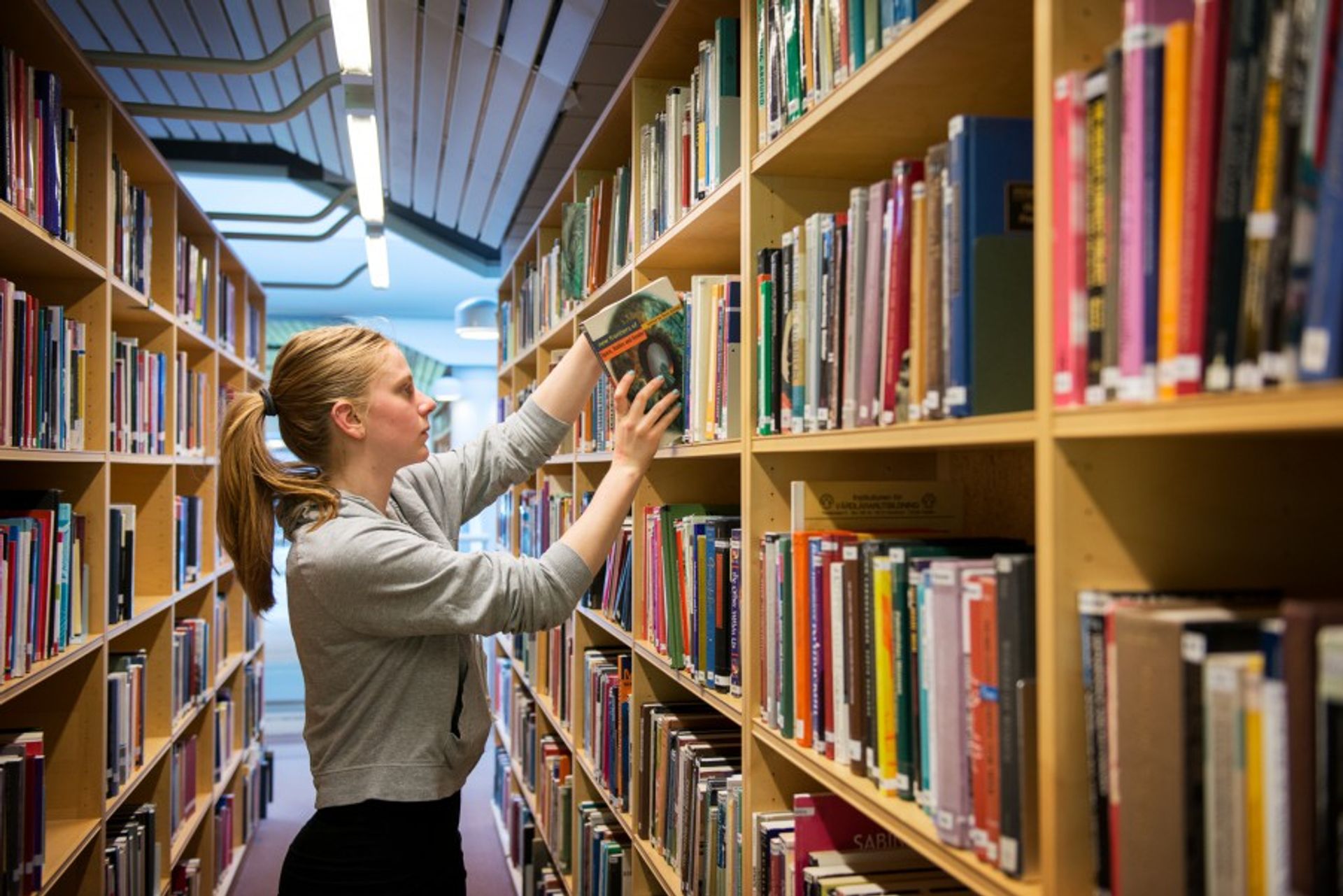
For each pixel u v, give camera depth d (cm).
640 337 179
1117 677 77
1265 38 66
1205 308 69
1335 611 62
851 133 136
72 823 235
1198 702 71
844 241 126
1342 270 59
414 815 163
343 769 162
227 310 444
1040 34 85
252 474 165
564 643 322
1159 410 71
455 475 200
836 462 160
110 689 256
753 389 158
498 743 510
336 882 159
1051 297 85
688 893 188
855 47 122
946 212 101
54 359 217
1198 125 70
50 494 213
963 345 98
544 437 209
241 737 448
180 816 334
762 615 157
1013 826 89
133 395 286
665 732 209
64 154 225
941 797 100
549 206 351
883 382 115
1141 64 75
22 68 196
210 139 598
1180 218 72
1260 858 66
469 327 609
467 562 156
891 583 113
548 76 380
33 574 202
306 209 774
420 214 687
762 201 158
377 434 170
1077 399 82
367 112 312
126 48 440
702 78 187
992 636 93
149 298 297
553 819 328
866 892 125
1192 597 83
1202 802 70
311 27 370
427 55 399
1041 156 85
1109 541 85
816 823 137
